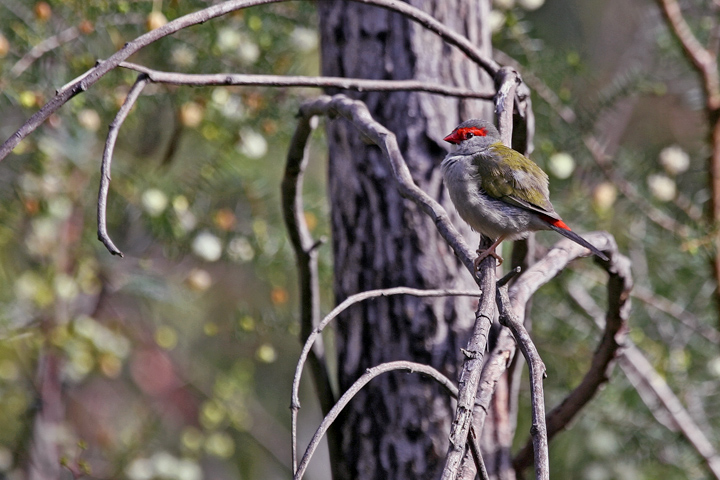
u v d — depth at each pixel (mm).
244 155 10609
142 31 9945
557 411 7719
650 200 10852
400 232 6953
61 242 11773
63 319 11922
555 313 11125
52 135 10031
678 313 10727
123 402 16484
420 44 7098
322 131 10883
